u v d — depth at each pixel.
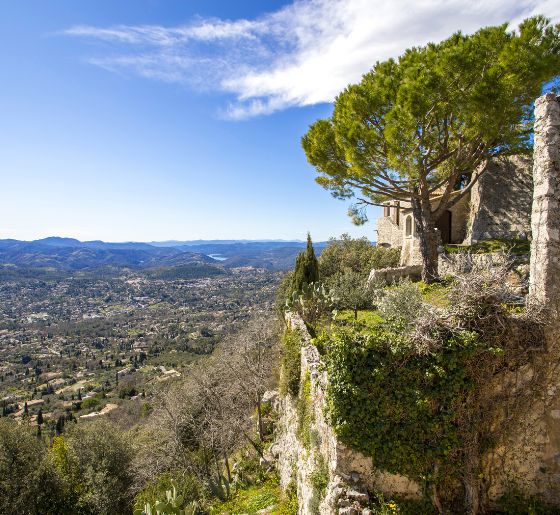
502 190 19.67
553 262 6.18
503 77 12.16
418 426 5.84
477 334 5.91
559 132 6.32
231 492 12.98
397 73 14.59
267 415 18.44
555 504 5.84
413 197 16.41
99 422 23.67
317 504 6.50
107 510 19.06
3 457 17.62
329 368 6.23
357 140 14.45
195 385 20.78
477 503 5.84
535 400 5.98
